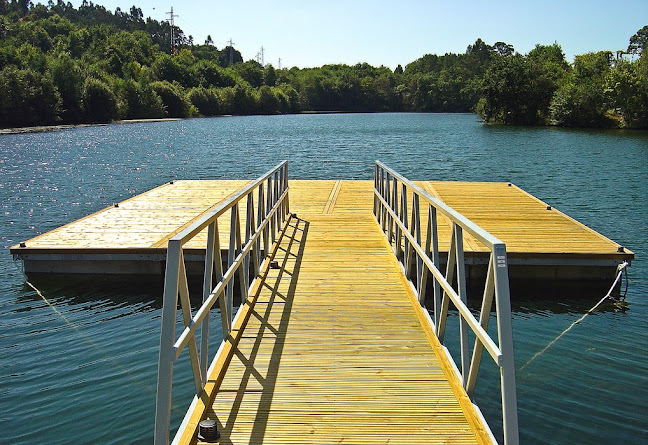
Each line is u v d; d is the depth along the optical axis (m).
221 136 40.56
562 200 13.98
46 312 6.53
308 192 12.04
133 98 69.56
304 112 114.81
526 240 7.63
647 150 28.47
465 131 46.91
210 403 3.43
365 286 5.80
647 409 4.48
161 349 2.66
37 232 10.98
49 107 53.50
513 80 57.59
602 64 58.62
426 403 3.45
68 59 59.12
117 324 6.19
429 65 139.75
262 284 5.87
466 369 3.54
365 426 3.20
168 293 2.67
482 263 7.03
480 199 10.73
